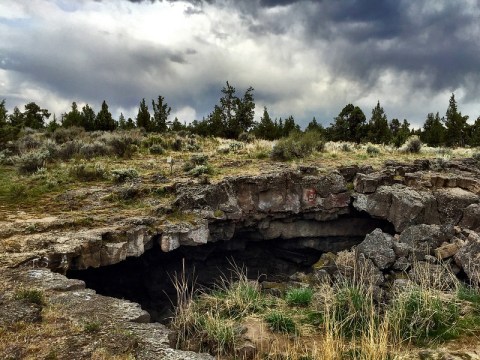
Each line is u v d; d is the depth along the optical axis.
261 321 7.45
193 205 15.16
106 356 5.09
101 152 22.78
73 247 10.70
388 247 12.43
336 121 41.69
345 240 18.31
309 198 17.39
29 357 5.04
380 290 9.59
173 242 13.67
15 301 6.59
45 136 30.77
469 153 27.47
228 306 7.86
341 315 7.32
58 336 5.62
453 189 17.12
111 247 11.73
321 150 25.00
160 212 14.48
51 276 8.18
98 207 14.63
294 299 8.51
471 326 6.83
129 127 43.16
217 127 42.75
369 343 6.08
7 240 10.90
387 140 42.59
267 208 16.81
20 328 5.77
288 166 19.81
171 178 18.12
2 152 23.28
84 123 41.56
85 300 7.02
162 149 24.39
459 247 12.39
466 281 11.55
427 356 5.92
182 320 7.30
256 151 23.95
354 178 18.72
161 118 44.31
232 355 6.47
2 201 14.88
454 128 48.44
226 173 18.72
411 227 13.83
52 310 6.45
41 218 13.07
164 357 5.31
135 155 23.30
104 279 14.09
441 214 15.85
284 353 6.09
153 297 15.42
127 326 6.14
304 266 18.77
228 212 15.70
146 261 14.92
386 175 17.98
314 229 17.92
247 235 17.31
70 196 15.55
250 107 43.75
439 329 6.84
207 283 16.75
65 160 21.67
